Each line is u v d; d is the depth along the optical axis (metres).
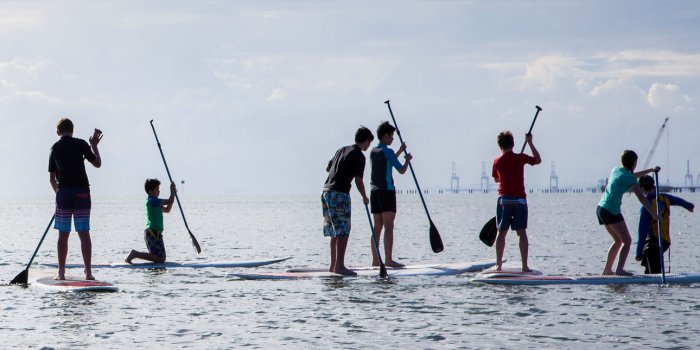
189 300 12.50
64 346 9.01
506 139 14.61
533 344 9.08
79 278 14.52
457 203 148.25
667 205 14.45
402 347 8.99
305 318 10.80
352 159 15.05
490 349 8.85
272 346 9.05
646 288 13.35
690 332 9.63
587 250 24.25
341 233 15.31
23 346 8.99
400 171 15.98
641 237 14.71
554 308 11.43
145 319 10.75
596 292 12.93
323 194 15.41
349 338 9.47
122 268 17.56
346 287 13.84
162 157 18.45
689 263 19.69
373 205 16.33
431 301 12.16
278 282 14.73
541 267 18.64
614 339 9.30
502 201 14.68
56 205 14.00
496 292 13.06
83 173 13.98
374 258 16.62
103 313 11.22
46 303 12.12
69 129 13.93
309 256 22.62
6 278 15.70
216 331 9.92
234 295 13.02
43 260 20.88
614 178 14.05
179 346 9.05
